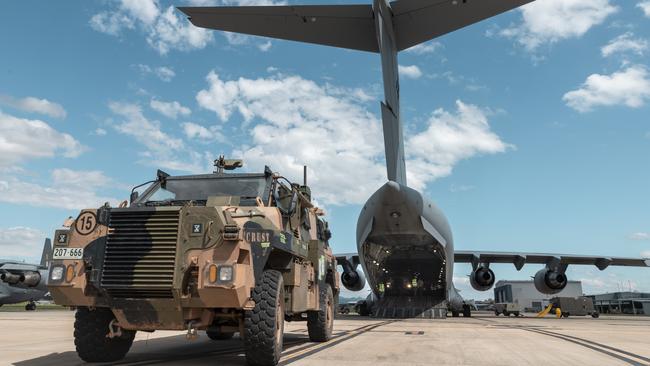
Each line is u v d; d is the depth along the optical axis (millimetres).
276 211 6414
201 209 5457
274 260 6547
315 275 8039
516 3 13203
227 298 5113
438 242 22625
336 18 14680
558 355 7355
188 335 5457
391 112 16969
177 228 5402
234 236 5207
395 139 18219
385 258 26016
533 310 73438
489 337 10992
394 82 16906
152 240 5418
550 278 28984
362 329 13664
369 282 27188
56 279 5465
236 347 8227
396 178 18609
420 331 13016
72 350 7512
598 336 11914
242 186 7254
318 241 8273
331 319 9602
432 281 27562
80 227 5648
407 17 14523
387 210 20609
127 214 5562
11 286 27953
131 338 6258
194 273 5309
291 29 14609
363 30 14922
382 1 13594
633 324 20891
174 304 5281
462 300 32562
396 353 7258
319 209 9055
